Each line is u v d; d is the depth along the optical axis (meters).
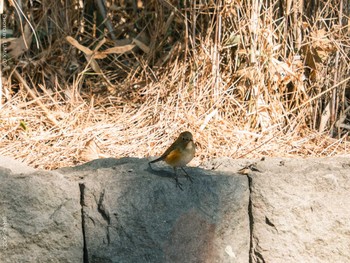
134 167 7.39
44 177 6.95
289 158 8.20
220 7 9.87
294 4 10.13
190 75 9.99
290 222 7.41
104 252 7.07
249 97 9.88
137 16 11.34
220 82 9.89
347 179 7.53
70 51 10.91
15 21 10.91
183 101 9.77
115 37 11.45
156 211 7.09
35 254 6.95
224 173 7.38
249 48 9.88
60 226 6.98
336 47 10.14
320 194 7.47
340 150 9.52
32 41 11.05
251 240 7.39
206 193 7.19
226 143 9.20
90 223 7.04
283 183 7.38
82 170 7.46
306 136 9.79
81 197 7.05
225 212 7.23
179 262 7.16
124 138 9.14
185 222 7.14
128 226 7.07
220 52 9.97
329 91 10.20
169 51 10.63
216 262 7.26
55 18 10.91
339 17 10.25
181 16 10.43
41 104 9.89
